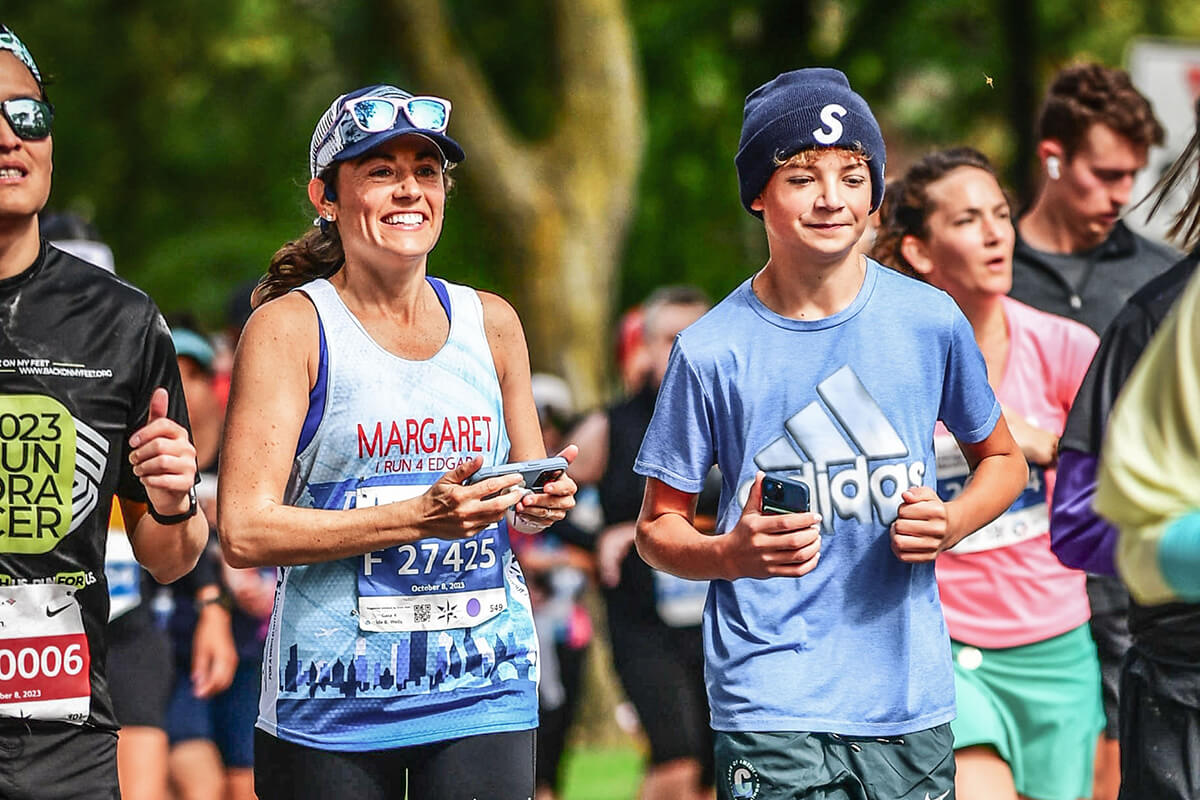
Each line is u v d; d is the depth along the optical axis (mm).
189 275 56438
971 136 53875
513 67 52281
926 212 15438
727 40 52812
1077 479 11414
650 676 19750
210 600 19688
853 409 12062
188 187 59469
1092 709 15281
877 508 11992
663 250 54469
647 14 52406
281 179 57812
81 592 11609
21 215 11320
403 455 11812
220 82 57594
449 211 51438
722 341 12203
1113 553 11219
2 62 11289
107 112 57781
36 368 11508
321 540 11375
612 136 42188
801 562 11398
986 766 14797
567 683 23422
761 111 12117
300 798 11773
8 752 11469
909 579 12031
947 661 12203
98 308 11719
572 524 23281
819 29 53750
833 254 11969
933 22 52219
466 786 11820
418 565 11766
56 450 11516
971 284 15281
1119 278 17797
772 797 11812
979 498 12211
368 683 11719
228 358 22734
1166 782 10875
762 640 11969
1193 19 54375
